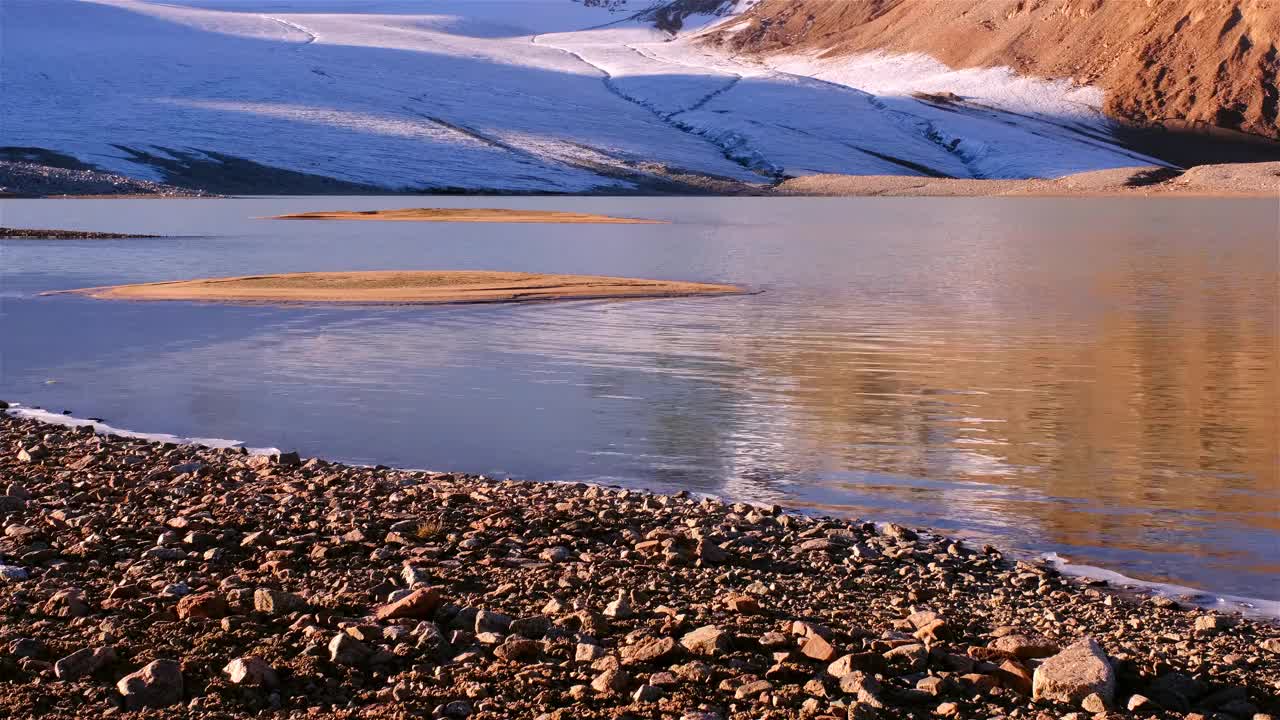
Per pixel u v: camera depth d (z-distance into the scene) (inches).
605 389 753.0
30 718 228.4
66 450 573.6
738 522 449.7
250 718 233.6
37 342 957.8
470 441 610.2
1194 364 841.5
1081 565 405.1
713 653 275.0
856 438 609.9
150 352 908.6
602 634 297.1
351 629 280.1
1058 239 2591.0
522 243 2406.5
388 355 894.4
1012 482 521.7
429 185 6815.9
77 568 348.8
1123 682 270.7
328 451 589.0
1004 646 291.0
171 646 268.2
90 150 6614.2
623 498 486.9
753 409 686.5
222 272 1653.5
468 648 278.7
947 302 1267.2
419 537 403.2
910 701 253.8
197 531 387.5
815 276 1624.0
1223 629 329.4
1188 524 454.6
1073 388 748.0
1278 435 606.9
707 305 1234.6
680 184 7253.9
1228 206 4884.4
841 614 327.0
